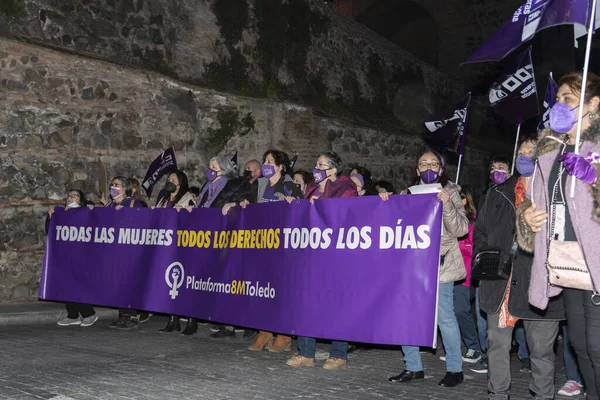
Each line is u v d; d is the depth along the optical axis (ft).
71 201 30.81
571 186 12.25
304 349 21.65
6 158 35.60
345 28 55.01
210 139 43.75
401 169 53.26
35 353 23.06
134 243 27.78
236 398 17.07
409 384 19.16
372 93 56.95
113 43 40.78
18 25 37.04
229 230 23.90
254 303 22.48
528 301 14.20
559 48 72.33
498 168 19.93
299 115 47.55
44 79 36.99
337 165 21.85
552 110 12.32
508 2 74.18
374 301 18.95
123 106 39.83
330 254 20.07
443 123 26.05
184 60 44.29
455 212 18.22
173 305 25.90
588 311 12.32
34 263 36.24
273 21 49.24
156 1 42.91
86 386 18.03
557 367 23.39
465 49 75.72
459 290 22.89
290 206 21.40
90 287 29.12
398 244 18.67
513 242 14.93
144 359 22.26
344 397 17.39
